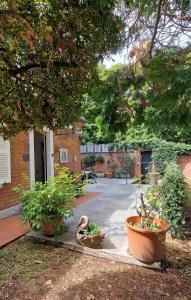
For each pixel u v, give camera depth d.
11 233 5.32
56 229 4.86
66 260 4.21
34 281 3.57
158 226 4.34
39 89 3.24
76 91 3.25
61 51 2.55
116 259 4.21
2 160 6.57
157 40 3.23
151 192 5.42
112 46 2.77
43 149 9.42
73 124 3.92
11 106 3.32
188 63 2.71
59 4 2.19
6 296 3.22
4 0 2.06
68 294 3.30
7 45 2.60
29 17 2.16
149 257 4.07
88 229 4.76
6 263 4.05
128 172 17.16
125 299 3.24
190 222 5.77
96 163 18.23
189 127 4.05
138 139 16.67
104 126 3.90
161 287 3.56
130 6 2.74
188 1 2.64
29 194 5.10
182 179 5.36
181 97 2.96
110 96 3.38
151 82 3.10
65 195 5.05
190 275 3.94
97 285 3.51
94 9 2.28
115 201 8.88
